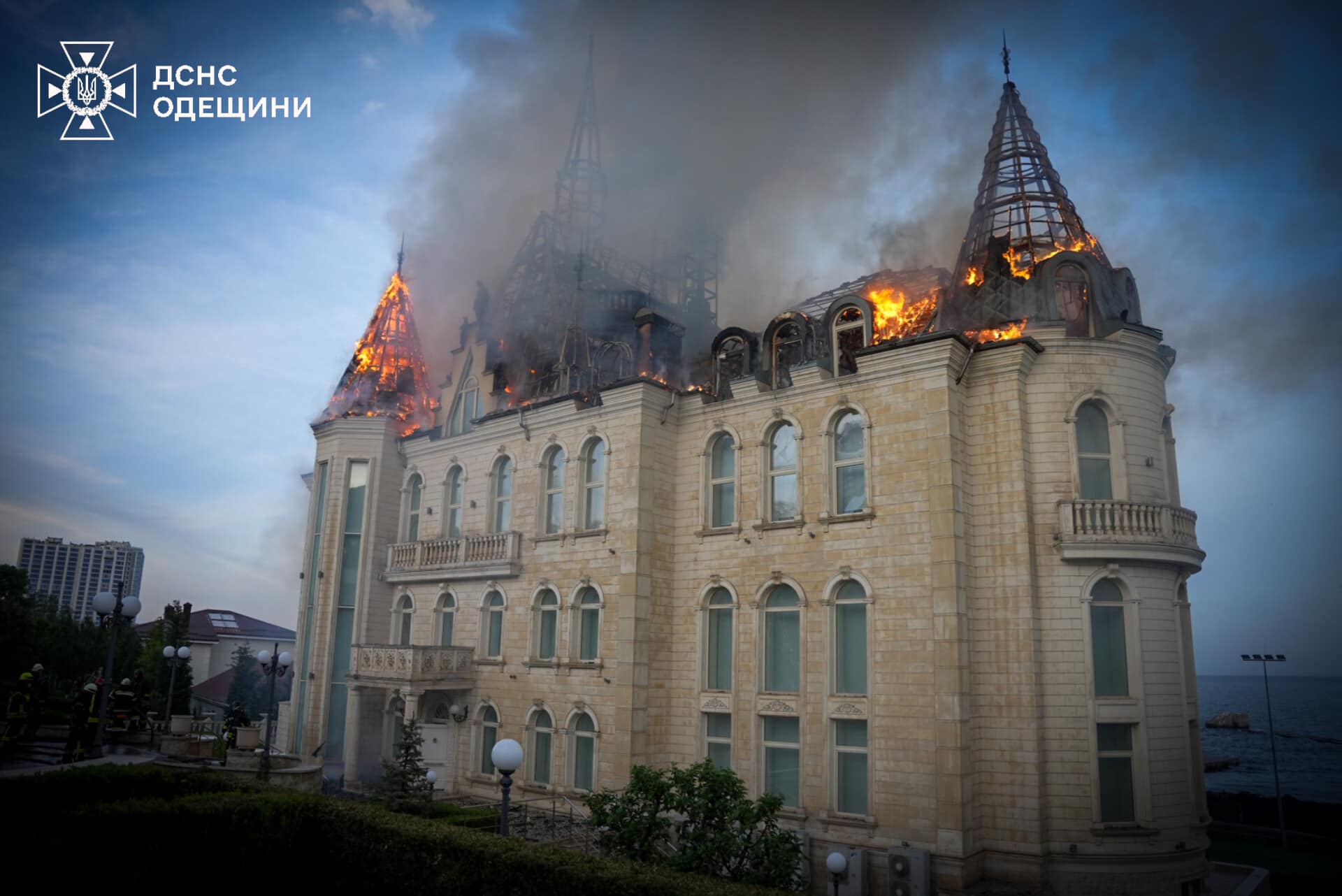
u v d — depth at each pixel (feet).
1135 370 71.36
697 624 83.15
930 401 70.64
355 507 112.88
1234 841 112.78
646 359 99.04
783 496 80.64
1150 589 67.51
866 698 70.28
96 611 79.97
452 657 96.22
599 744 83.20
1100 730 65.31
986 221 81.76
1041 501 68.49
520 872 43.73
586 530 89.25
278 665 77.15
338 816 52.75
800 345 82.89
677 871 44.09
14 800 51.47
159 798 52.16
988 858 64.44
